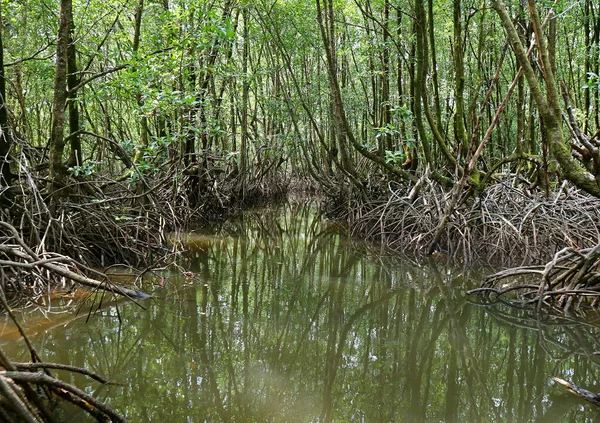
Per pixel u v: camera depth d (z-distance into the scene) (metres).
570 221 8.20
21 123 9.82
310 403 3.53
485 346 4.77
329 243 10.69
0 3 8.21
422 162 12.40
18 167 6.47
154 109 8.09
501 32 12.42
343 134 11.41
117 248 7.14
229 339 4.67
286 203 20.72
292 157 23.27
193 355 4.25
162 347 4.36
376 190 12.13
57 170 6.52
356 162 15.19
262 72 13.65
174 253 8.05
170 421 3.15
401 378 4.05
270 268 7.98
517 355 4.56
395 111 8.95
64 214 6.61
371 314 5.68
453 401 3.66
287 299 6.12
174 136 8.37
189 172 12.34
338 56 17.31
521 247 8.26
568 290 5.60
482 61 12.20
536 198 8.88
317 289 6.69
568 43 12.30
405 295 6.46
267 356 4.35
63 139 6.65
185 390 3.61
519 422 3.36
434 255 9.05
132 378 3.72
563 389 3.89
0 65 6.18
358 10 15.29
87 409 2.82
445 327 5.28
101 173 10.38
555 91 4.26
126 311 5.20
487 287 6.48
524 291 6.52
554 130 4.30
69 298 5.45
